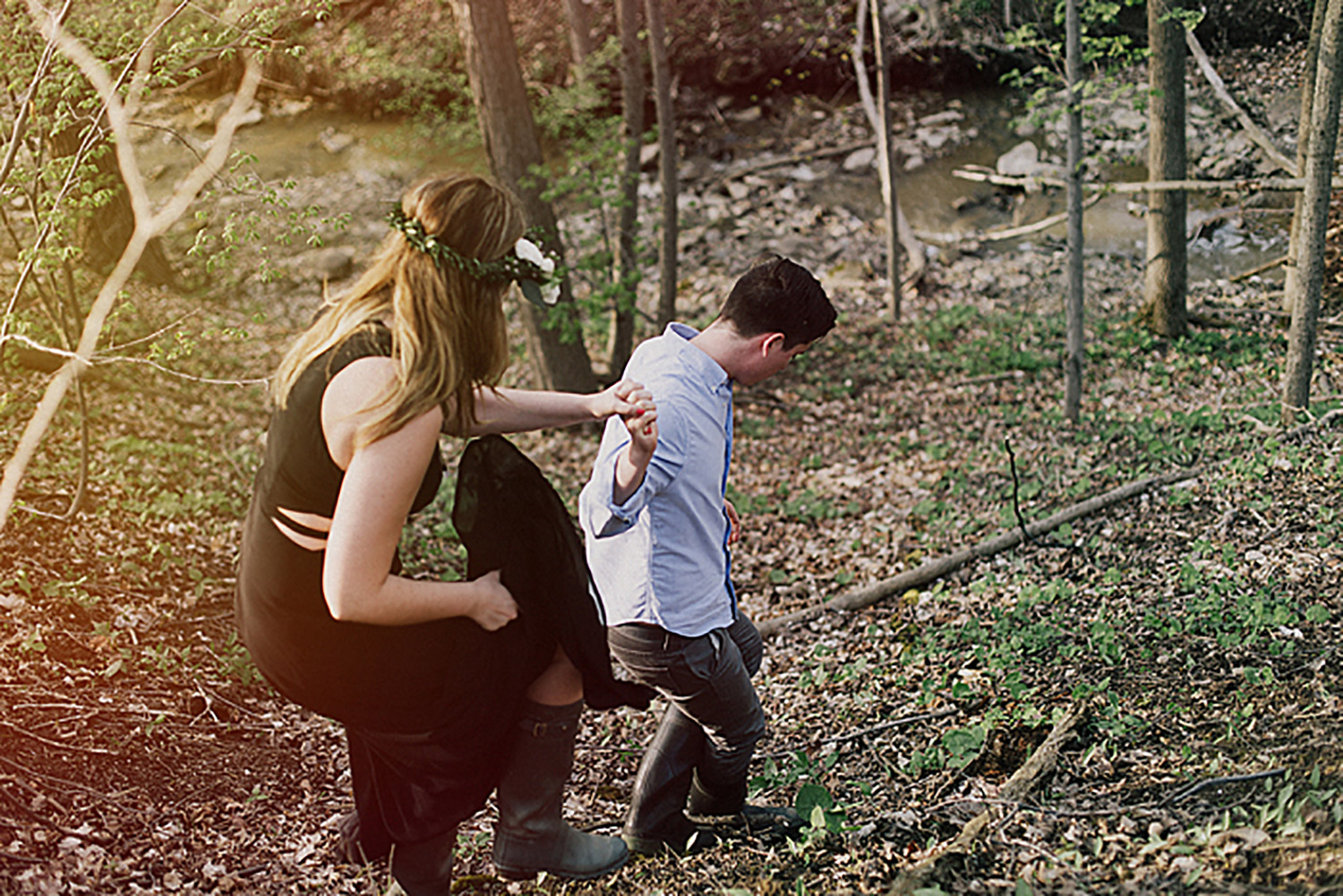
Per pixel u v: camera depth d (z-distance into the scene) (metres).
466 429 2.06
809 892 2.61
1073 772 3.08
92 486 5.55
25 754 3.18
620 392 2.13
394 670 1.93
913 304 10.67
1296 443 5.59
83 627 4.11
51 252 4.03
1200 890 2.25
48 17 3.55
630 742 3.92
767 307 2.40
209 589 4.81
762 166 13.97
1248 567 4.38
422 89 12.58
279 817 3.23
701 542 2.46
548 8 14.74
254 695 4.04
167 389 7.86
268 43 4.32
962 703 3.75
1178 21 7.64
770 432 8.53
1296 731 2.96
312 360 1.82
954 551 5.66
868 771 3.45
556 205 12.56
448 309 1.79
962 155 13.37
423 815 2.07
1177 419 6.62
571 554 2.10
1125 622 4.13
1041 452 6.88
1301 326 5.71
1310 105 7.37
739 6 14.96
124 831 2.97
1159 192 8.18
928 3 14.15
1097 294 10.02
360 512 1.71
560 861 2.30
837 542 6.35
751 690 2.71
